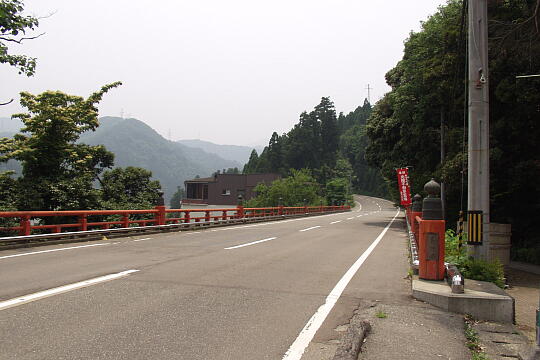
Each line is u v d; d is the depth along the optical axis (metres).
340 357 3.73
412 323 5.02
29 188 17.55
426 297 5.97
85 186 19.20
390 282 7.49
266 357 3.88
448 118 22.47
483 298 5.59
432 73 18.38
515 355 4.31
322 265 9.14
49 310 5.06
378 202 97.94
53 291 5.98
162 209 16.73
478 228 7.61
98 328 4.47
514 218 17.53
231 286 6.63
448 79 17.66
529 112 13.95
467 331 4.93
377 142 31.12
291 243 13.42
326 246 12.99
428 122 24.98
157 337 4.27
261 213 28.50
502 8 14.77
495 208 17.48
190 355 3.85
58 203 18.41
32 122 19.11
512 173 15.29
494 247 12.60
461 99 17.62
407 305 5.84
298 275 7.81
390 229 23.72
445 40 17.67
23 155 18.22
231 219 23.44
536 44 13.19
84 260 8.86
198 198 65.19
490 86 14.85
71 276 7.07
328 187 73.81
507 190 16.23
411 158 28.62
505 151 15.62
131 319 4.81
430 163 26.19
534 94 13.23
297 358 3.88
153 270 7.78
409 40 25.44
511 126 14.77
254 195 62.34
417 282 6.51
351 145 133.00
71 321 4.68
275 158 104.38
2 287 6.20
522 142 15.30
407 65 23.80
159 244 12.21
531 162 14.64
